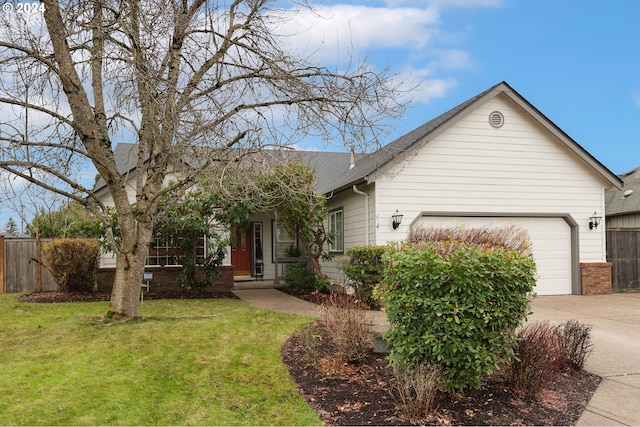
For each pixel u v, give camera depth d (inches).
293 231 518.3
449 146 483.8
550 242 514.0
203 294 483.5
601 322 347.6
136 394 194.9
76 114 286.8
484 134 493.7
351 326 237.9
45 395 192.2
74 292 476.1
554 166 512.1
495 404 183.0
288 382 209.9
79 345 259.8
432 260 183.2
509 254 192.5
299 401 191.3
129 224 315.9
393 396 187.3
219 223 493.4
